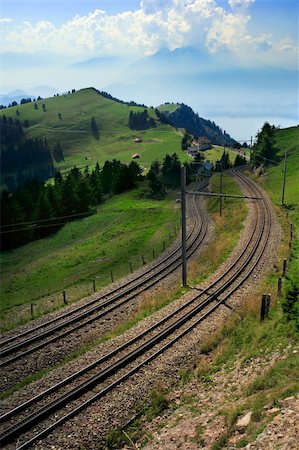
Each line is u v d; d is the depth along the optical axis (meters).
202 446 14.26
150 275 41.19
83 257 56.81
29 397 19.80
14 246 80.81
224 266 39.12
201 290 33.38
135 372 21.45
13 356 25.44
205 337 25.20
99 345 24.92
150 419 18.02
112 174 123.19
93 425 17.44
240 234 50.84
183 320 27.42
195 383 20.31
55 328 28.81
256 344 21.67
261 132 119.00
